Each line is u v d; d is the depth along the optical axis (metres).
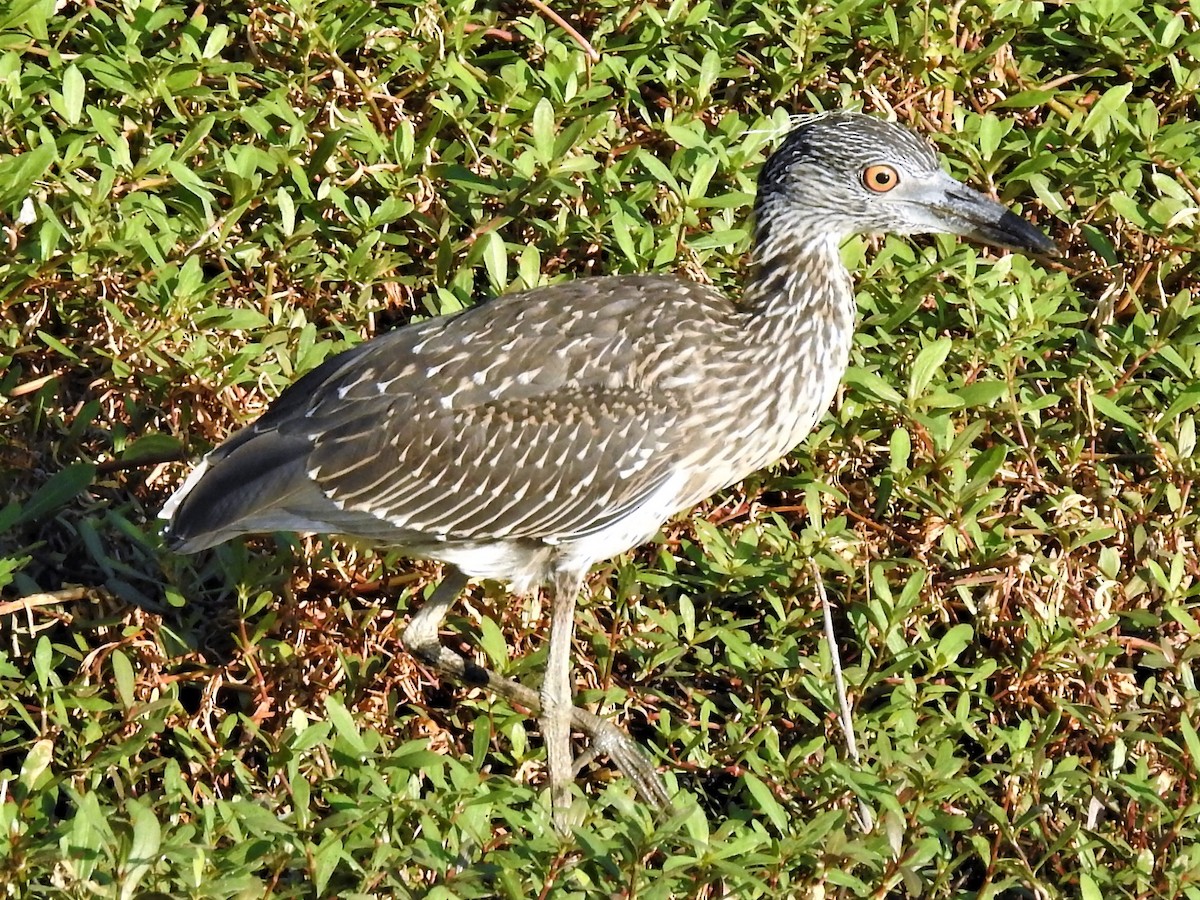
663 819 9.51
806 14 13.41
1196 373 11.99
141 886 8.24
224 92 12.85
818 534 11.12
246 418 11.59
